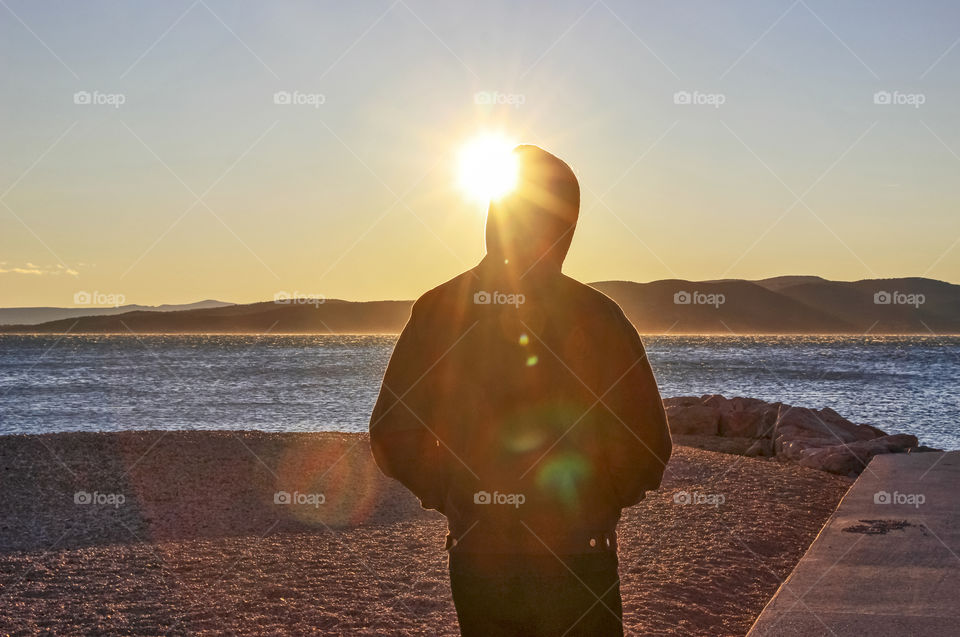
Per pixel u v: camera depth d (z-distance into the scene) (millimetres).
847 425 16516
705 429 17578
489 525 2422
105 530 8625
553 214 2527
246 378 47406
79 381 45062
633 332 2537
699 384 44969
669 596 6141
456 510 2471
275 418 26188
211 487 10898
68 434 14000
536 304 2486
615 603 2443
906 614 5176
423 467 2529
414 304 2637
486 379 2465
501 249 2543
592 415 2439
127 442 13445
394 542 8055
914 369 60031
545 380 2436
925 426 25219
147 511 9555
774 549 7703
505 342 2477
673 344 149500
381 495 10586
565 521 2408
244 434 14727
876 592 5633
